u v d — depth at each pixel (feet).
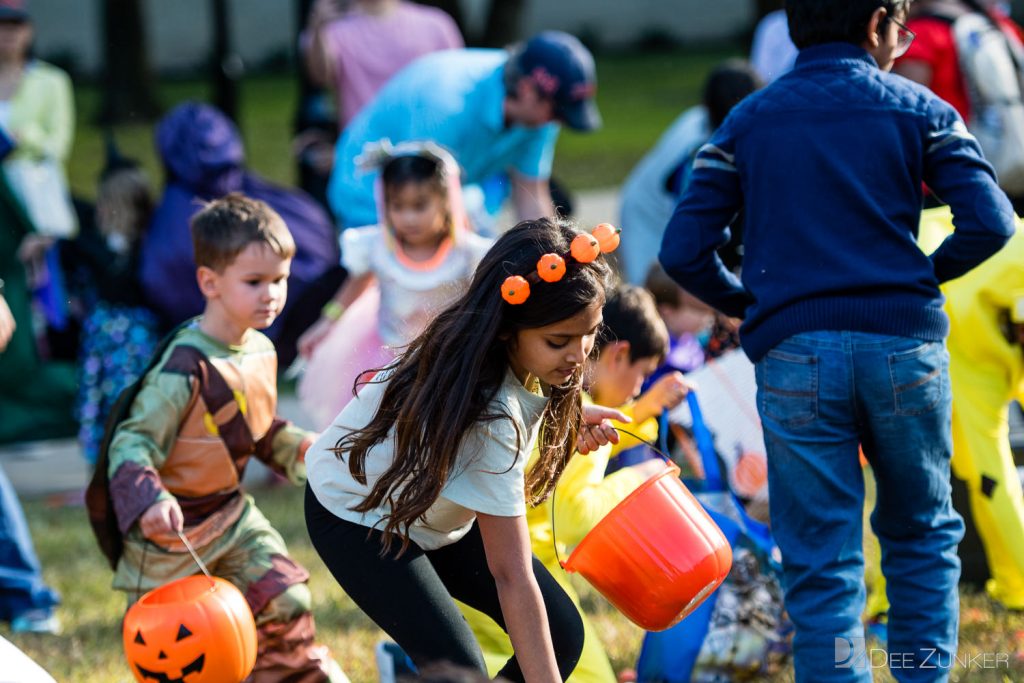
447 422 19.31
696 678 27.35
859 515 23.31
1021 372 30.19
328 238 52.80
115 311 45.93
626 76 175.01
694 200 24.62
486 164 45.01
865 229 23.04
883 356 22.75
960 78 38.32
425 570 21.35
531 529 25.91
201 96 151.64
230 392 25.86
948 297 29.55
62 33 181.57
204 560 25.85
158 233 46.60
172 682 22.72
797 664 22.95
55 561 39.91
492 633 24.53
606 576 21.77
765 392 23.71
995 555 30.50
